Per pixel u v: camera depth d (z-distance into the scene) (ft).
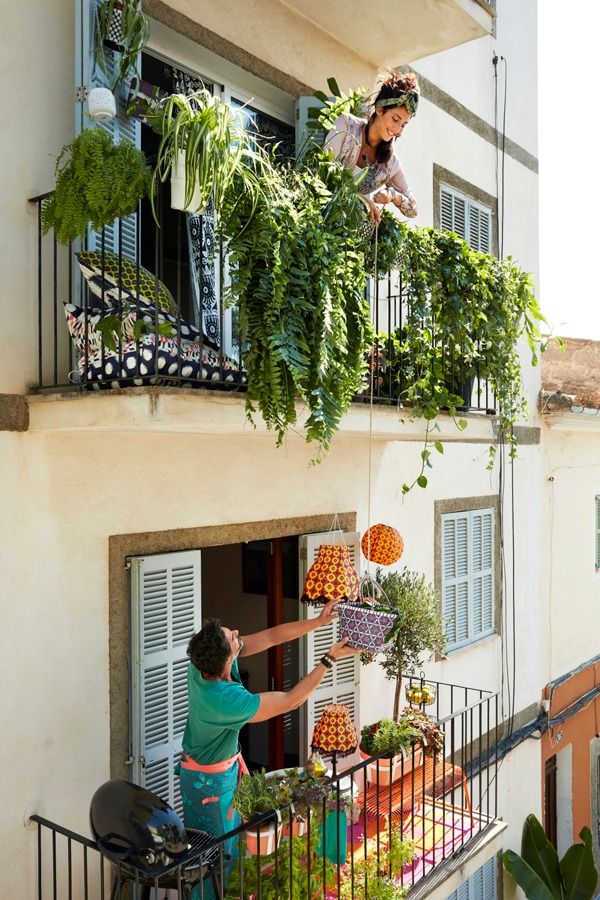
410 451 21.89
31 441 12.59
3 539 12.22
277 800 12.64
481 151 25.91
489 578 26.04
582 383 33.63
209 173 10.54
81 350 12.08
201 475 15.44
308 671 17.85
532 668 28.84
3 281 12.34
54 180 13.06
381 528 15.76
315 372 11.38
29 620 12.54
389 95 14.21
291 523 17.69
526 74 28.99
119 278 11.23
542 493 29.96
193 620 14.94
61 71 13.26
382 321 20.08
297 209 11.80
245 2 16.39
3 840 12.11
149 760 14.03
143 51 14.97
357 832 16.16
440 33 18.61
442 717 23.15
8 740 12.23
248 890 12.12
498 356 18.03
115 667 13.78
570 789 32.27
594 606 34.27
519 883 25.00
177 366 11.56
